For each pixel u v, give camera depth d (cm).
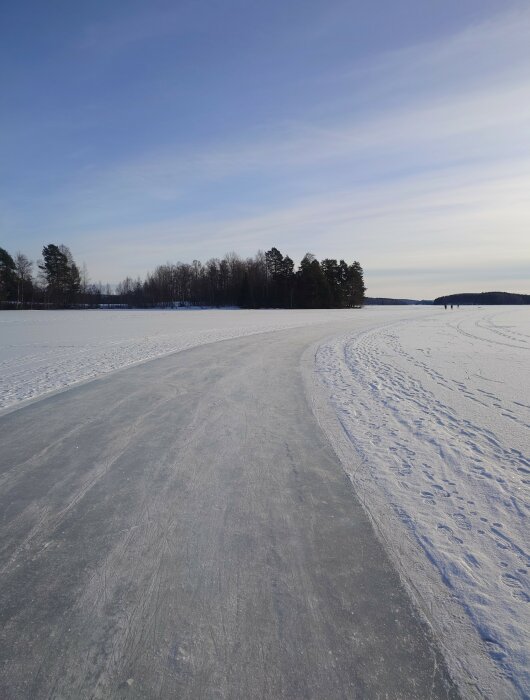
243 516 342
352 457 470
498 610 241
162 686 193
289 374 970
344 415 636
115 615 235
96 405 684
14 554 290
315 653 212
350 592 256
